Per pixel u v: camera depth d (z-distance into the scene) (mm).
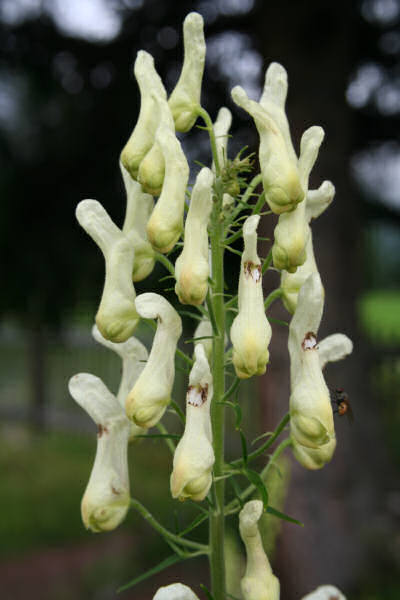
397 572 502
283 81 211
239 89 206
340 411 258
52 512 755
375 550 505
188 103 214
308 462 224
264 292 485
